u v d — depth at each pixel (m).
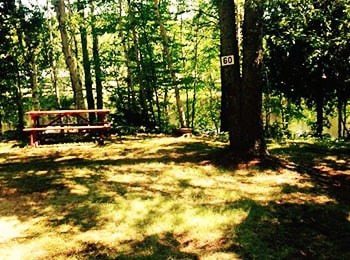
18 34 15.19
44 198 5.84
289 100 17.36
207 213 5.10
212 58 21.59
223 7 7.65
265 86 15.05
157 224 4.79
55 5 14.09
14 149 10.32
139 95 18.66
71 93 25.84
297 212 5.19
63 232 4.63
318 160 8.00
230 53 7.68
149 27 17.30
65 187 6.36
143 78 18.20
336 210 5.25
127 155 8.91
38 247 4.25
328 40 12.15
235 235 4.48
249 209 5.24
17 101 17.19
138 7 16.61
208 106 25.23
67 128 10.33
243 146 7.70
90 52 25.19
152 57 18.66
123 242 4.35
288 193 5.94
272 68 14.25
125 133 12.95
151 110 17.59
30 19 15.26
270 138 11.25
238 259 3.95
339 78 13.22
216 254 4.05
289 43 12.82
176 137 11.88
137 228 4.70
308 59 12.55
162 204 5.45
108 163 8.05
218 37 18.75
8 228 4.78
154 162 7.99
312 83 13.85
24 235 4.57
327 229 4.68
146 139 11.51
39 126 11.27
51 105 22.86
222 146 9.65
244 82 7.59
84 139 11.67
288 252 4.09
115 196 5.84
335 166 7.53
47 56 20.41
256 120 7.62
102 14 18.08
